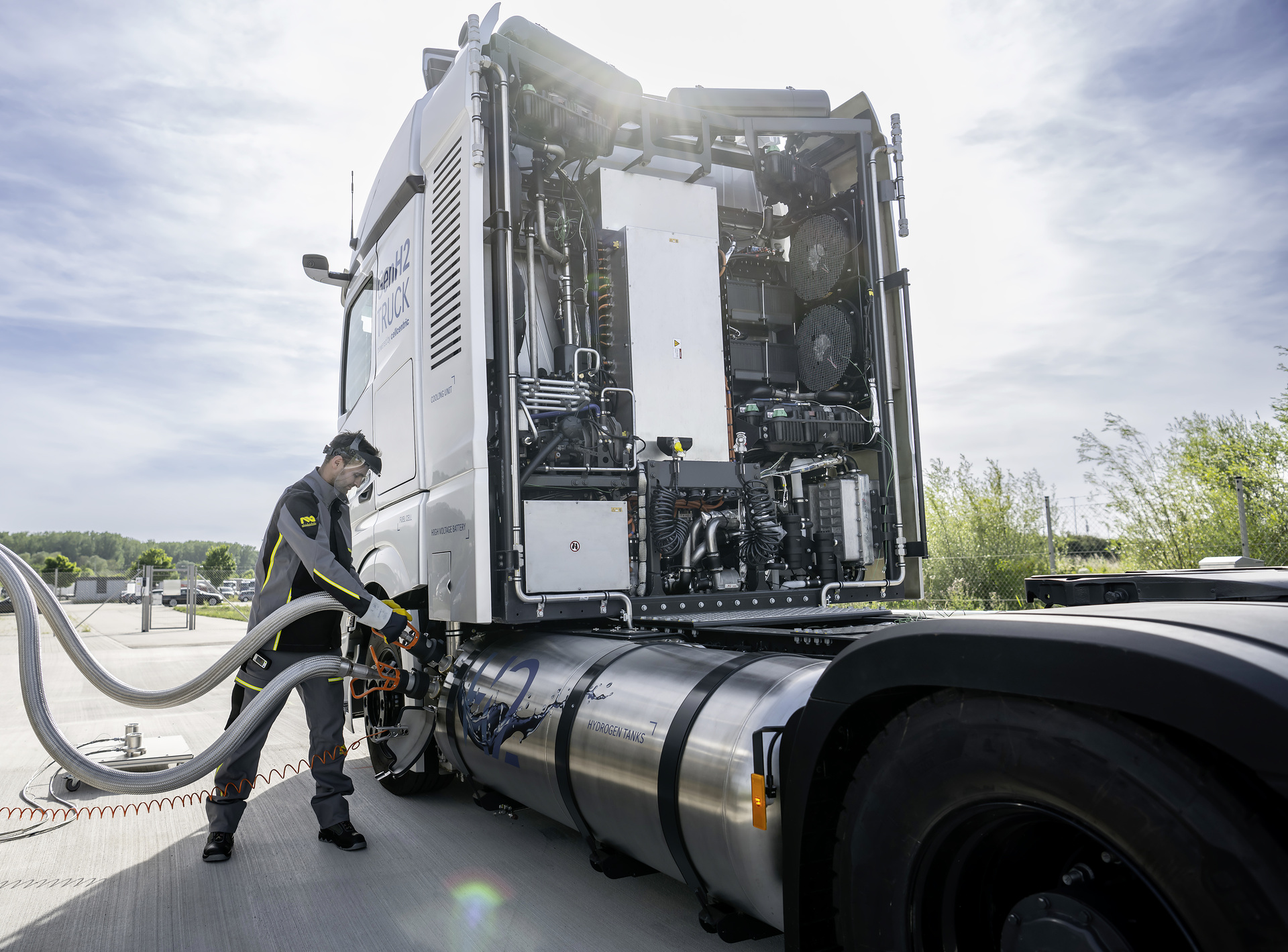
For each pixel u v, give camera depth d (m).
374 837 3.62
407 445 4.19
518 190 3.68
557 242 4.08
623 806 2.37
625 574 3.46
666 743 2.22
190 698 3.16
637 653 2.76
